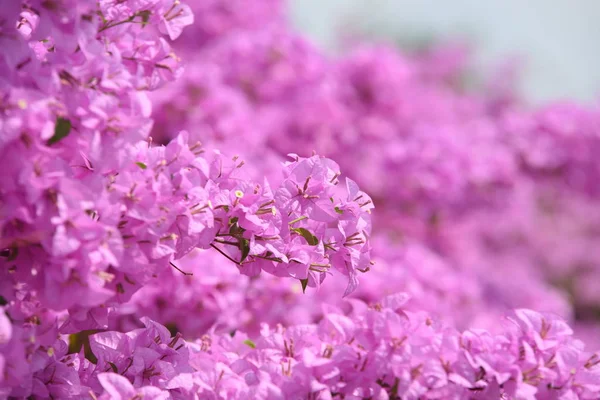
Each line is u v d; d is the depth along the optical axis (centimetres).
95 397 194
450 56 698
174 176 192
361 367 198
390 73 401
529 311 203
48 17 188
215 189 195
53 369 195
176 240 192
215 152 198
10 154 183
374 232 379
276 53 378
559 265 598
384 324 199
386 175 368
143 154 193
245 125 315
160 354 200
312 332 204
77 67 187
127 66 197
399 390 196
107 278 185
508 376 197
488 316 318
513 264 536
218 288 236
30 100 183
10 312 190
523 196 438
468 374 198
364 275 248
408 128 413
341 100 392
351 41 736
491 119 544
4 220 183
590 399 202
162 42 198
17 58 185
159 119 306
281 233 197
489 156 370
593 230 591
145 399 193
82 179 189
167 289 232
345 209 199
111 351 200
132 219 189
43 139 184
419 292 254
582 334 553
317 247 196
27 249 187
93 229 184
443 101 507
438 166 361
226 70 378
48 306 185
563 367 199
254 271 199
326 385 197
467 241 424
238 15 484
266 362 200
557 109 389
